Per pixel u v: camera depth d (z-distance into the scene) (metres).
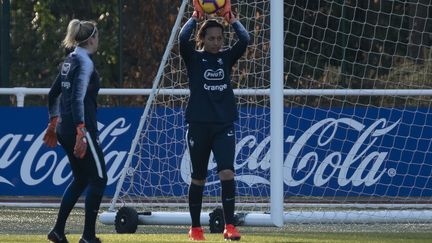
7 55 56.09
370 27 59.19
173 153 42.19
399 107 46.09
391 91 40.41
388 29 54.34
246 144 41.12
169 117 42.09
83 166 26.45
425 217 35.91
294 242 29.17
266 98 43.03
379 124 42.34
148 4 72.12
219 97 28.33
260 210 41.00
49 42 90.38
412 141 42.44
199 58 28.44
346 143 42.22
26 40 90.94
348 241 29.86
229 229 28.77
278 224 33.28
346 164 42.16
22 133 45.31
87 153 26.20
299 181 41.97
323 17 56.84
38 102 78.25
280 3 33.38
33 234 34.34
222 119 28.22
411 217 35.94
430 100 50.16
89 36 26.30
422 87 55.41
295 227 38.22
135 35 72.56
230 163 28.23
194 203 29.25
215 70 28.31
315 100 51.62
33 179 45.28
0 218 42.50
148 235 32.56
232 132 28.50
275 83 33.25
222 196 28.67
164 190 42.41
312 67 48.88
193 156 28.66
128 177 43.03
